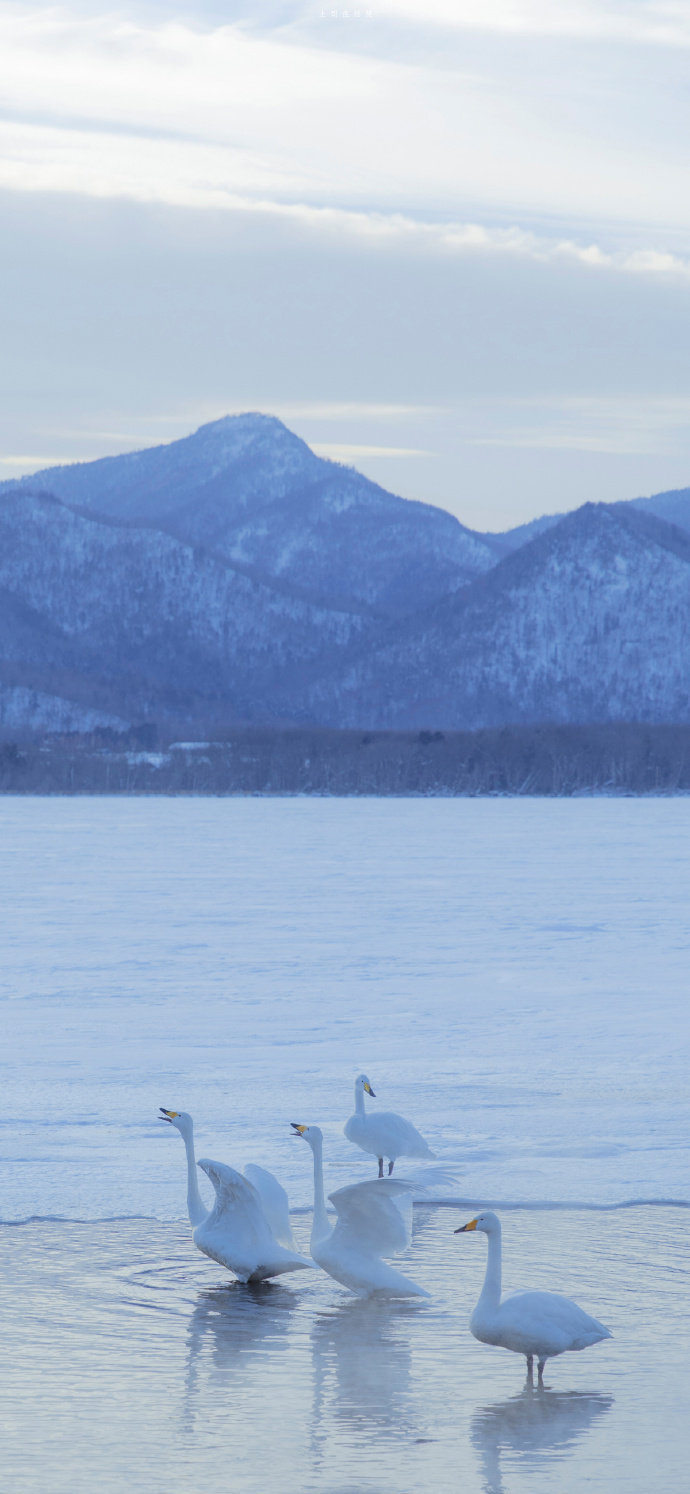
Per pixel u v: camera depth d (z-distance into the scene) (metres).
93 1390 31.73
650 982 90.69
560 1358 33.59
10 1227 41.75
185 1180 45.97
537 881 170.00
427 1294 35.59
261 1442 29.31
